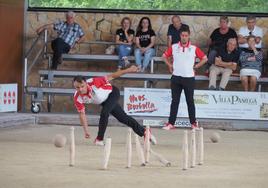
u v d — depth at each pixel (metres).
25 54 29.09
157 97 24.75
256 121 24.72
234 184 12.66
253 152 17.88
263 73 28.36
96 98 17.03
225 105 24.75
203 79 27.06
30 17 29.45
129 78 27.30
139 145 14.88
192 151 14.80
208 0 29.11
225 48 26.36
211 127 24.73
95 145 18.66
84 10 29.34
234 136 22.38
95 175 13.31
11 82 28.12
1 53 27.28
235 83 28.25
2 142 19.05
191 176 13.50
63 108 28.92
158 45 29.05
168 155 17.00
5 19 27.59
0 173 13.37
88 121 25.09
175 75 21.81
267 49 28.53
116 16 29.36
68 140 19.80
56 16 29.42
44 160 15.38
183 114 24.53
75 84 16.58
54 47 27.69
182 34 21.75
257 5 28.98
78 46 29.28
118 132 22.89
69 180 12.65
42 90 26.67
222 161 15.93
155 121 24.50
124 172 13.80
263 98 24.69
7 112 26.19
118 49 27.78
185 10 29.20
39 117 25.16
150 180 12.84
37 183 12.27
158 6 29.30
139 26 27.61
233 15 28.92
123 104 26.88
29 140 19.70
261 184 12.74
